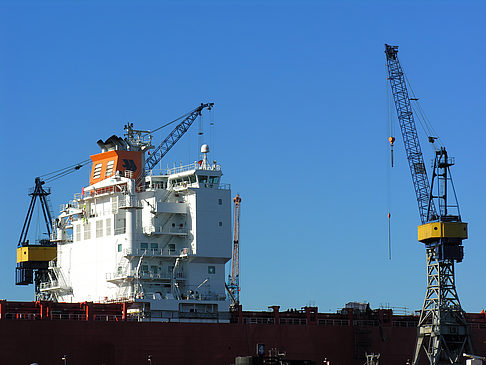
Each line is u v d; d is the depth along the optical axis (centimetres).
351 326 16800
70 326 14562
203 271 16400
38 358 14300
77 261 17150
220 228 16475
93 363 14575
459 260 17050
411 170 18438
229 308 16462
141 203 16400
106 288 16400
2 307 14475
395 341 17150
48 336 14412
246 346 15688
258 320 16312
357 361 16712
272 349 15750
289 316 16600
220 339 15475
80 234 17225
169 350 15038
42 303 14850
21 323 14300
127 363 14738
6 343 14175
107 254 16475
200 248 16200
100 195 16788
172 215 16488
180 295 16062
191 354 15188
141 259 15938
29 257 19912
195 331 15288
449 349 17125
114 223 16425
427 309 17162
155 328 15012
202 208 16362
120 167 17300
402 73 19025
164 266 16300
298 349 16200
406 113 18888
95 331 14662
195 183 16562
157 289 16062
